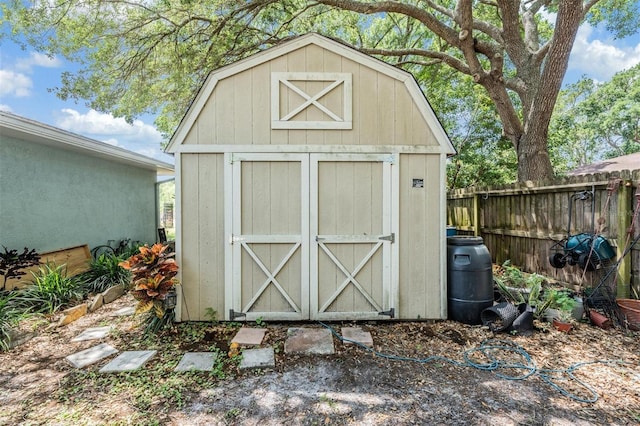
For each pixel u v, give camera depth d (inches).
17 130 177.2
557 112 665.0
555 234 174.4
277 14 347.9
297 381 101.7
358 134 150.3
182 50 323.9
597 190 152.2
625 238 140.9
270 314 149.9
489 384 99.7
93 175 261.1
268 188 149.6
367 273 151.6
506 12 266.1
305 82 149.4
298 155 149.1
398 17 451.8
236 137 148.4
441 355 118.4
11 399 92.7
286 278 150.7
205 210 148.8
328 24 427.8
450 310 152.7
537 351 120.4
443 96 465.1
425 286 152.3
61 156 228.8
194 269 149.2
